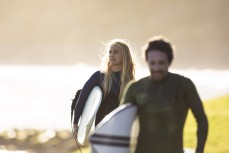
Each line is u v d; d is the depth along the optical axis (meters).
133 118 8.93
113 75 12.70
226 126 25.75
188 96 9.01
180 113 8.98
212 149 22.28
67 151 33.06
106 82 12.62
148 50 8.76
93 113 12.33
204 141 9.00
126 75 12.64
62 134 35.88
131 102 9.08
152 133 8.92
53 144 34.00
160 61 8.70
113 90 12.59
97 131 8.95
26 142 34.91
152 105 8.91
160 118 8.91
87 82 12.70
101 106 12.66
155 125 8.91
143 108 8.96
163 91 8.94
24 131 37.56
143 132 8.97
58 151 33.09
